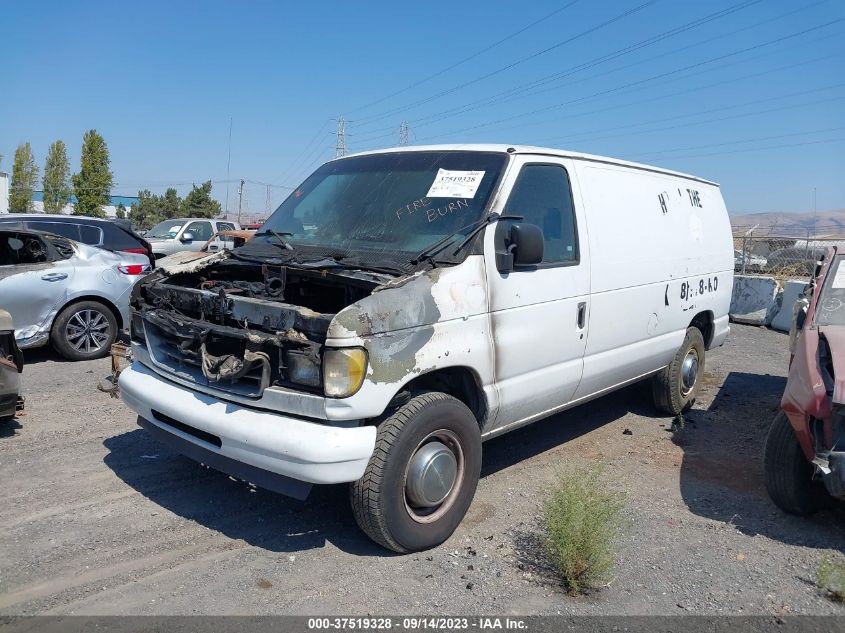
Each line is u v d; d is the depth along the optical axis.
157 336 4.54
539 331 4.64
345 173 5.31
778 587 3.86
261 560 3.92
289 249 4.73
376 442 3.75
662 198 6.31
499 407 4.41
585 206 5.20
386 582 3.73
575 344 5.01
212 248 19.70
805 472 4.62
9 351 5.56
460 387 4.41
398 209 4.67
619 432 6.50
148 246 10.26
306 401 3.59
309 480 3.53
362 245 4.54
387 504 3.77
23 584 3.57
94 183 55.38
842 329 4.73
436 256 4.14
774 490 4.72
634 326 5.71
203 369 3.98
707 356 10.28
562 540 3.81
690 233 6.65
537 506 4.75
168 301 4.49
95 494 4.67
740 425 6.85
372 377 3.57
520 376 4.56
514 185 4.57
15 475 4.92
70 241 8.44
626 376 5.89
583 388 5.29
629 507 4.84
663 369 6.70
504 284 4.36
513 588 3.73
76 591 3.53
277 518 4.44
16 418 6.12
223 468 3.94
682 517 4.72
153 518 4.36
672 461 5.79
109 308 8.54
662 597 3.72
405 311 3.74
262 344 3.75
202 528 4.26
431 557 4.02
